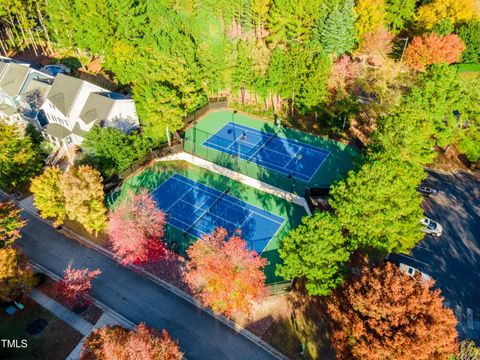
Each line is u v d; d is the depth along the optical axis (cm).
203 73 6222
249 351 3244
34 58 8138
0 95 6425
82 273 3897
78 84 5584
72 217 4066
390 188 3341
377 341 2464
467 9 7225
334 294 3020
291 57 5675
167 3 7706
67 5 7062
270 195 4944
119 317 3534
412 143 4141
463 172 5206
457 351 2642
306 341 3259
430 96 4731
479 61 7362
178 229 4419
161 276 3903
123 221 3672
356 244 3456
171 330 3419
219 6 7694
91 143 4888
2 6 7469
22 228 4556
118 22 6638
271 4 7575
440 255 4038
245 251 3170
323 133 5928
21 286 3562
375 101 5928
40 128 5934
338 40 6588
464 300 3588
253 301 3497
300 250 3180
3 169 4747
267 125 6231
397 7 7556
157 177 5247
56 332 3412
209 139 5903
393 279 2703
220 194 4959
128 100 5603
